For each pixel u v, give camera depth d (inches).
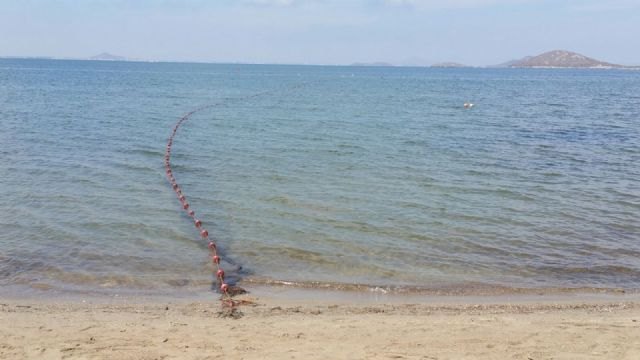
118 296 391.5
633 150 996.6
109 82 3189.0
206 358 281.6
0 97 1899.6
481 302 393.1
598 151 983.6
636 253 498.9
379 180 737.6
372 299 396.5
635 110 1840.6
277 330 321.7
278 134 1131.3
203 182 717.9
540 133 1213.7
